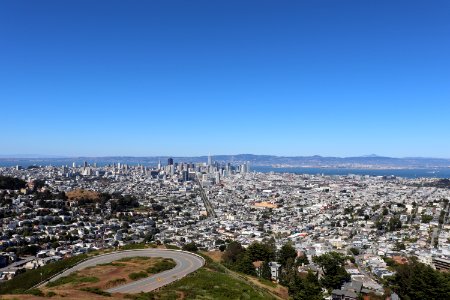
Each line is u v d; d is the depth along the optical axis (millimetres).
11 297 47312
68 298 48938
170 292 59156
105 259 92062
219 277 71875
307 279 95500
